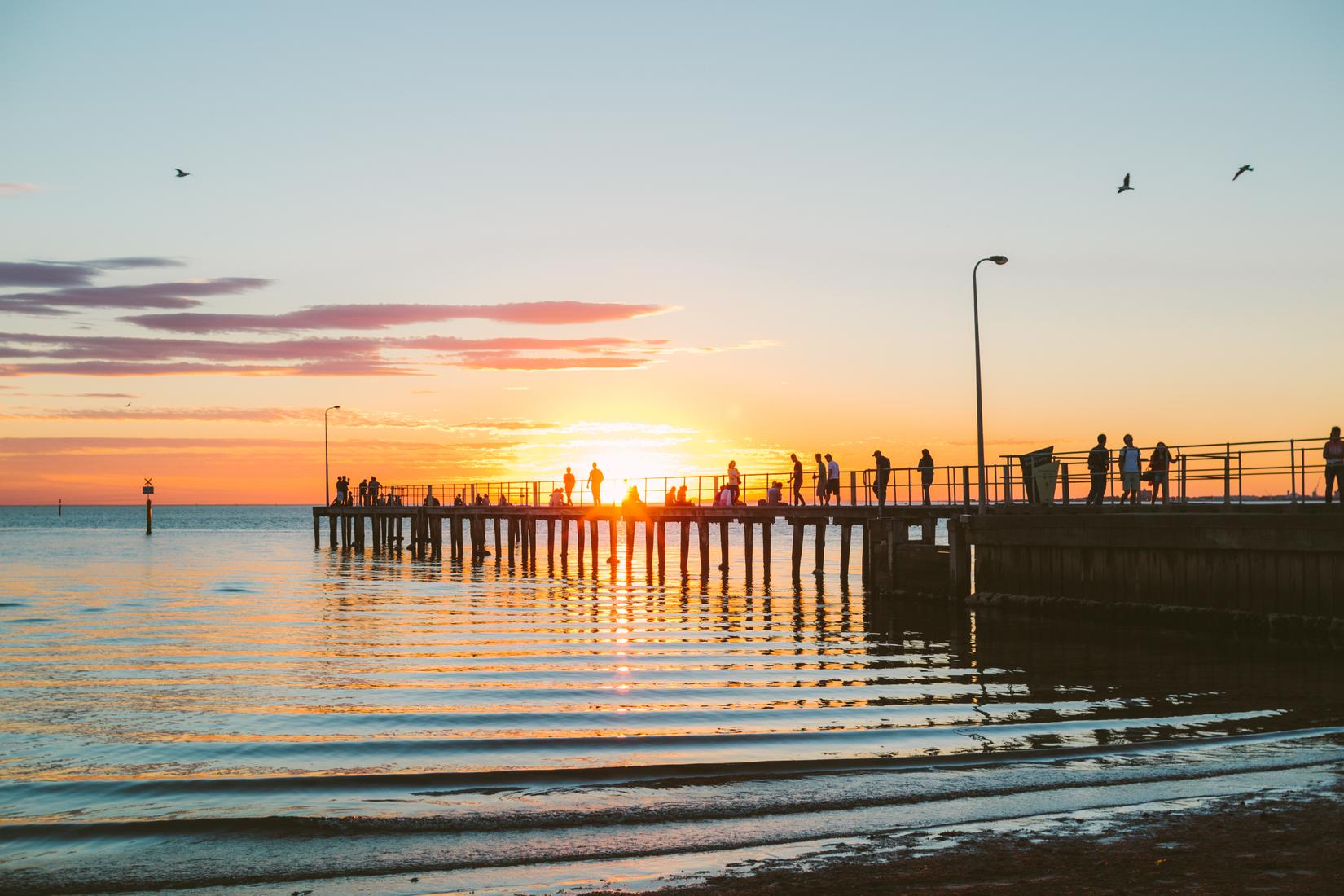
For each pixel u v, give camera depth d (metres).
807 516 38.69
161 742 15.13
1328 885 8.66
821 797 11.57
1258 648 21.12
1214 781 11.78
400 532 70.19
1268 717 15.07
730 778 12.45
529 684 19.41
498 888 9.09
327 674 20.83
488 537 109.56
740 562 60.16
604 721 16.08
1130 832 10.05
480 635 26.42
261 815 11.40
